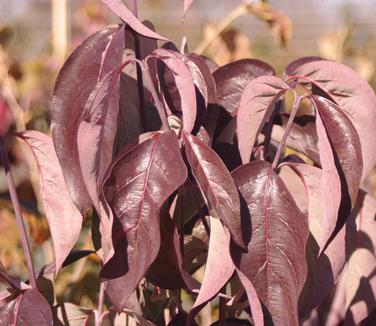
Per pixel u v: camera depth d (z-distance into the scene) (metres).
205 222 0.54
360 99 0.53
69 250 0.54
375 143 0.53
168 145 0.49
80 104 0.51
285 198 0.50
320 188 0.52
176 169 0.48
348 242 0.54
